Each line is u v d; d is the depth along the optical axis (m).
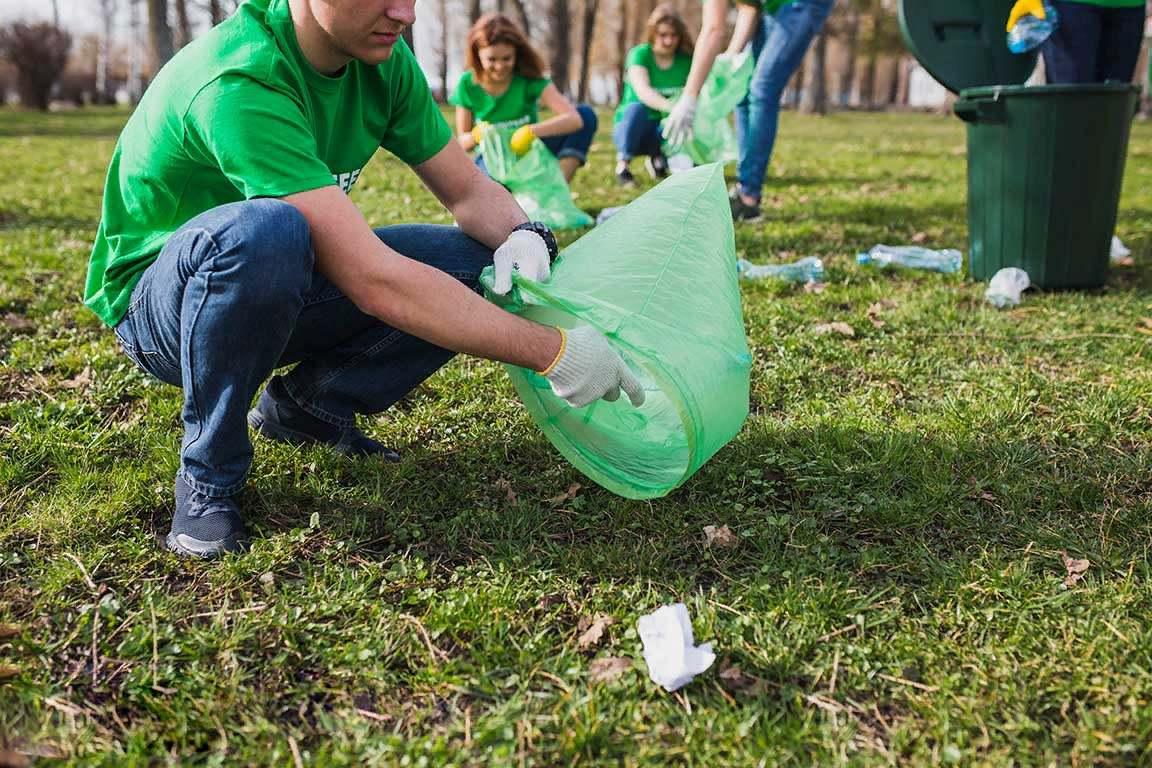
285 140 1.85
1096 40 4.14
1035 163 3.93
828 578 2.00
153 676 1.71
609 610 1.93
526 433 2.69
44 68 27.75
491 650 1.79
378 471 2.42
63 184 8.46
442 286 1.86
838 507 2.29
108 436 2.63
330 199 1.87
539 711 1.66
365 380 2.42
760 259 4.80
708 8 4.88
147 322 2.08
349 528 2.20
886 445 2.56
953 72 4.36
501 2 30.91
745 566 2.09
